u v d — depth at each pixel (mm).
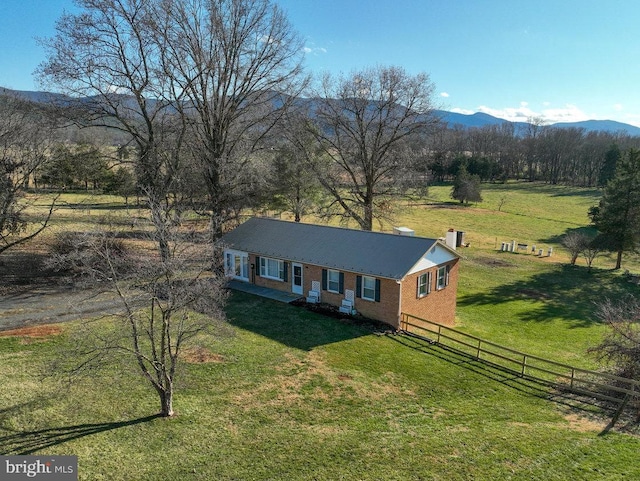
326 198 38625
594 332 23828
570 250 40188
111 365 13922
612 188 38000
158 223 14141
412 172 31891
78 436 10414
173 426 11109
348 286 20500
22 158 23859
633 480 9414
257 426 11344
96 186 38750
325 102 30641
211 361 14992
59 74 21938
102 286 17172
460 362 16453
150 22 22297
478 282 33406
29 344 15195
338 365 15352
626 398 12938
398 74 29719
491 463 9992
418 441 10891
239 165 25688
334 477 9336
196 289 12852
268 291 23188
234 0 23938
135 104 24547
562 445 10914
